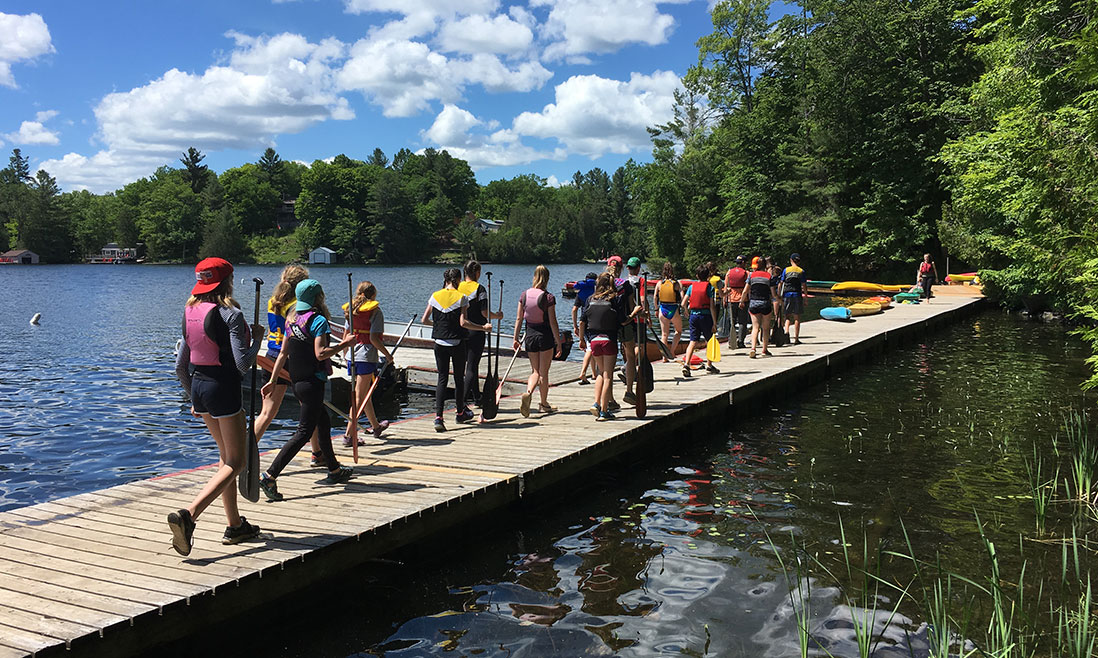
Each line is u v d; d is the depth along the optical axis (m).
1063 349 16.08
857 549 5.34
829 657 3.88
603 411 8.27
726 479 7.28
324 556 4.50
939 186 34.75
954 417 9.57
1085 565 4.89
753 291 12.81
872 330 16.62
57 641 3.31
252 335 5.15
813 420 9.80
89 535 4.70
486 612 4.52
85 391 13.95
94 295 46.16
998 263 25.00
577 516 6.32
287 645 4.13
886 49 35.44
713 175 51.28
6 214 133.25
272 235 143.75
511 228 138.88
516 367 13.57
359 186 134.75
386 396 12.30
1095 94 9.48
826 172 41.16
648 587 4.83
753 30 45.44
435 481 5.93
